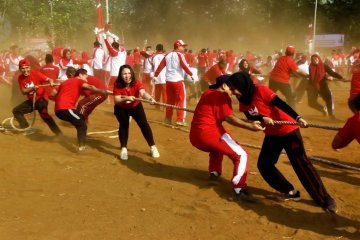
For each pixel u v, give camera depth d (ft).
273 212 19.49
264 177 20.99
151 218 18.54
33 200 20.22
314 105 43.29
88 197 20.76
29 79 31.40
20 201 20.06
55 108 28.22
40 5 130.62
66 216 18.54
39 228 17.30
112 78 48.75
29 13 123.85
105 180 23.26
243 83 19.43
